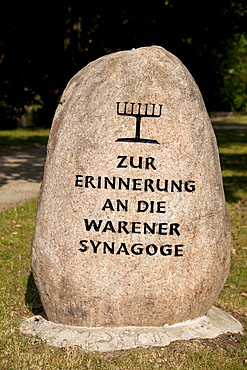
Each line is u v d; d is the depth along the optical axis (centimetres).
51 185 472
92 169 460
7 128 2731
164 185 460
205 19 1438
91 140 460
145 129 459
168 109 459
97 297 468
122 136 459
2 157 1738
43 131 2603
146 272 463
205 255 473
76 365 427
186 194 463
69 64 1742
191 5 1395
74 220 465
